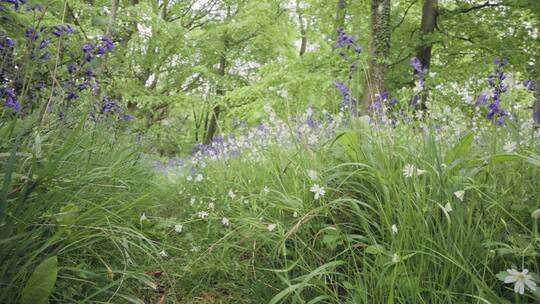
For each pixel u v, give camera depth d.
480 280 1.56
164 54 10.14
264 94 9.21
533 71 8.09
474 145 2.74
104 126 3.40
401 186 1.91
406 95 3.33
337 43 3.45
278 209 2.48
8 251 1.39
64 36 2.81
